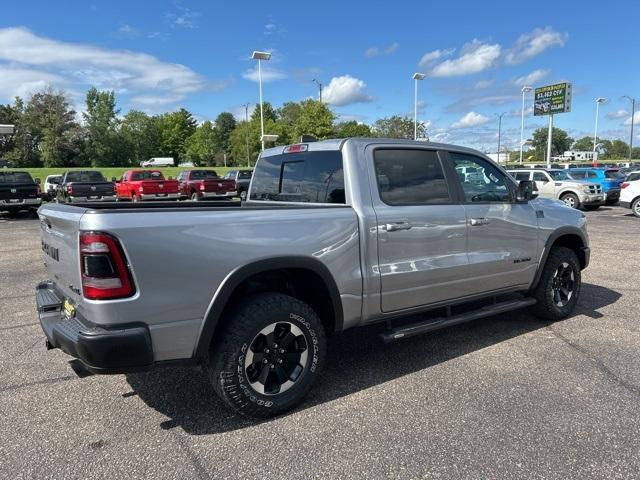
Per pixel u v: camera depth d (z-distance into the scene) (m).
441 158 4.21
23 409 3.41
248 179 29.08
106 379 3.90
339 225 3.45
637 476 2.58
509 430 3.05
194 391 3.67
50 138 90.62
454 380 3.78
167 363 2.89
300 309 3.29
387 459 2.77
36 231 14.20
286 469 2.70
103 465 2.75
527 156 123.06
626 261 8.59
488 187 4.51
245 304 3.16
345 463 2.74
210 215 2.98
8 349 4.56
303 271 3.42
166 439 3.02
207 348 2.97
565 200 19.41
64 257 3.06
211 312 2.94
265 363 3.22
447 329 4.97
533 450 2.83
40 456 2.84
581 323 5.14
